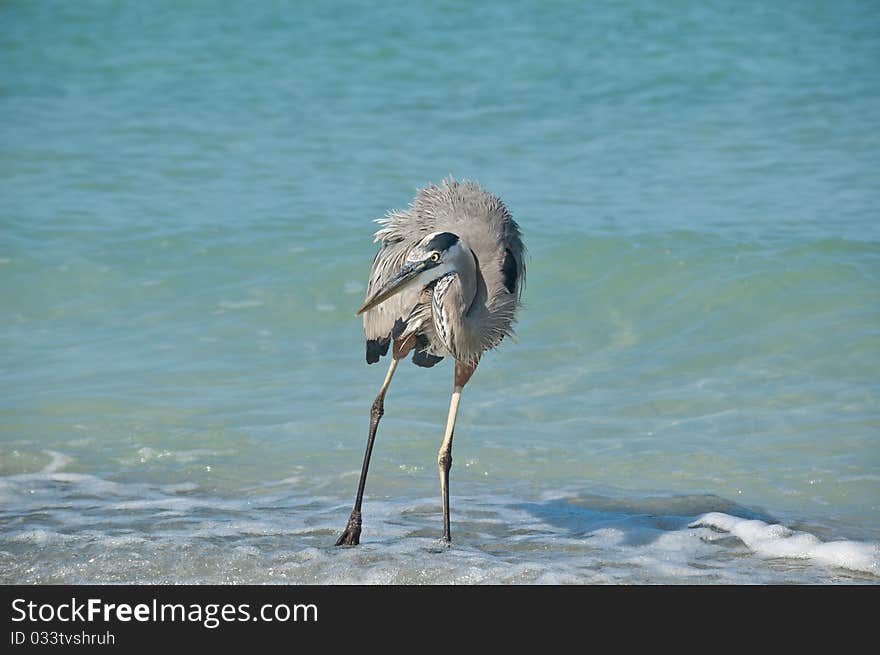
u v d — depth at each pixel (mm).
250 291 17469
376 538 10508
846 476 11773
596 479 12008
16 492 11625
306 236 19250
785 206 19938
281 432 13211
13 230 19594
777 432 12938
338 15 36594
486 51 32594
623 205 20297
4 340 15938
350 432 13219
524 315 16594
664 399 14000
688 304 16562
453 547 10234
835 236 18047
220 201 21125
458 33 34438
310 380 14750
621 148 24188
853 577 9617
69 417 13500
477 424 13438
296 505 11398
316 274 17922
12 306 17047
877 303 16016
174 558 9914
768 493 11539
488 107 27766
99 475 12109
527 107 27719
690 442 12789
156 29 35688
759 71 29797
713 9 36281
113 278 17922
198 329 16328
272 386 14539
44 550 10070
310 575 9664
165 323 16531
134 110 27938
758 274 16906
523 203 20562
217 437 13070
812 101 27031
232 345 15836
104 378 14672
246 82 30453
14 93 29516
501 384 14617
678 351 15398
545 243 18312
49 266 18203
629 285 17188
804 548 10141
